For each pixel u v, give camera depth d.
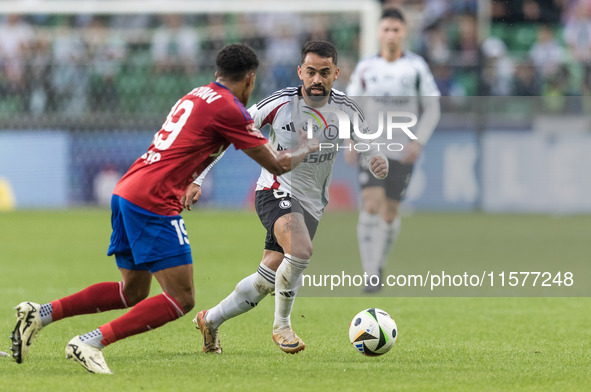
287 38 66.75
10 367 15.54
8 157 59.00
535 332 20.77
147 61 62.81
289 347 17.17
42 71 61.31
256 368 15.74
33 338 15.66
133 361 16.44
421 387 14.15
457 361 16.77
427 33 69.56
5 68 61.38
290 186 18.14
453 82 68.69
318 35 65.75
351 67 62.06
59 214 57.44
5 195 59.44
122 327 15.00
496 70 69.00
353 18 64.75
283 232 17.27
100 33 67.19
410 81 29.11
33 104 61.47
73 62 61.56
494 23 74.38
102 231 48.09
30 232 47.56
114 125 59.25
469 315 23.66
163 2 71.38
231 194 60.47
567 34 73.62
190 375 14.93
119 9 63.81
